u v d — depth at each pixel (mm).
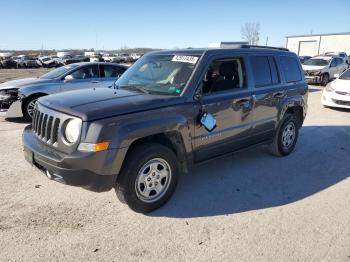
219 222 3746
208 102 4254
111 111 3477
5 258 3035
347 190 4676
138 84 4496
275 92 5398
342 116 10055
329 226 3713
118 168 3484
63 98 3922
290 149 6090
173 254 3166
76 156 3326
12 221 3637
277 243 3371
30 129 4379
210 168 5355
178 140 4012
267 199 4340
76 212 3863
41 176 4820
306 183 4887
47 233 3436
